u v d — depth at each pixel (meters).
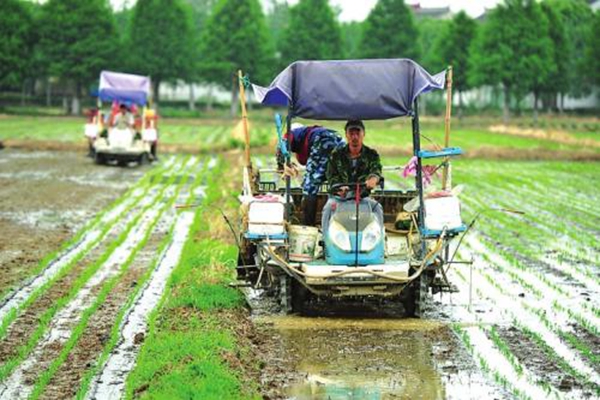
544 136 107.88
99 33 158.25
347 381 17.25
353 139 21.56
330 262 21.39
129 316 21.86
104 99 66.88
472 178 60.12
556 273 28.16
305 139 23.75
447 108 23.22
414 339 20.30
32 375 17.28
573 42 164.25
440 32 175.62
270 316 22.38
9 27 155.50
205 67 166.12
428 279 22.53
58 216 39.84
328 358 18.77
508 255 31.05
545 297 24.69
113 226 37.31
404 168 24.53
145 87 67.00
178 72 166.12
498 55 145.12
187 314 21.58
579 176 61.94
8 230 35.59
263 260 22.36
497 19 147.25
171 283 25.28
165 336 19.39
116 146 65.38
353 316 22.50
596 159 76.81
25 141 85.38
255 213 21.95
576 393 16.42
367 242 21.20
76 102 159.50
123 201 46.06
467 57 156.88
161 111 162.88
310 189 23.31
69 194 48.19
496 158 77.50
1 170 61.16
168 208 43.31
